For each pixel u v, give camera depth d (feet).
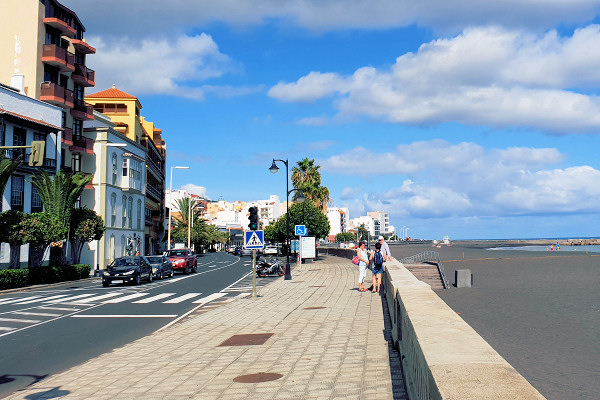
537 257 245.65
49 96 144.25
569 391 31.24
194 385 25.20
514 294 93.91
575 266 176.35
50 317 54.95
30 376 28.91
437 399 7.79
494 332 53.72
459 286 112.78
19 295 83.61
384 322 43.55
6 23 145.18
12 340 41.09
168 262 123.03
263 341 37.01
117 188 174.91
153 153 265.34
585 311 69.26
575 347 45.21
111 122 197.36
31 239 100.48
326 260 195.62
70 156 156.15
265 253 246.06
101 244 158.51
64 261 128.57
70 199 120.26
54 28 151.23
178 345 36.94
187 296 75.77
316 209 208.74
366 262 73.51
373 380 24.16
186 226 324.19
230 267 168.04
